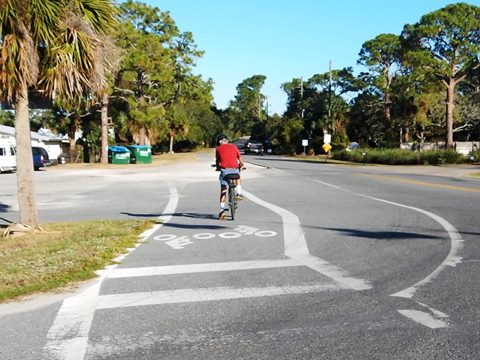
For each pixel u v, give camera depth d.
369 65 71.25
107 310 5.54
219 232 10.26
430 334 4.77
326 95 94.12
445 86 53.72
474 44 50.41
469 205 14.20
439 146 56.00
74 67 9.35
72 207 15.34
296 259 7.84
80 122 51.53
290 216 12.48
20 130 9.73
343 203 15.17
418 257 7.90
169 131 71.38
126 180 26.84
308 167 38.59
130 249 8.59
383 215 12.50
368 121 73.50
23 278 6.61
